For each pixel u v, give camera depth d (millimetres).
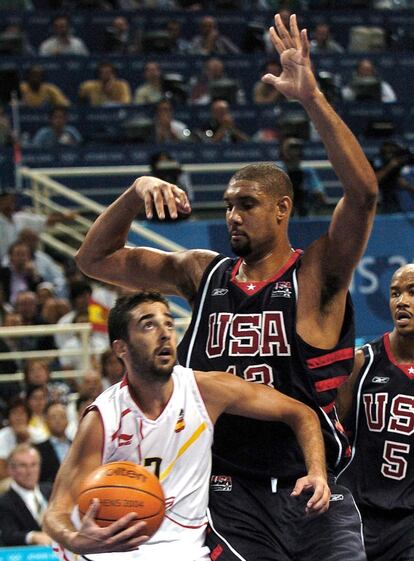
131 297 4906
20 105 17438
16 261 13758
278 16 4977
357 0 21312
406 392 6117
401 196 16422
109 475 4477
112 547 4344
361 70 19000
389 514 6047
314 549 5004
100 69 18281
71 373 12000
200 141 17266
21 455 9438
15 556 7922
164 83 18422
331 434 5176
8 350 12633
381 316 15391
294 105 18203
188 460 4941
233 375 5023
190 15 20297
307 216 15562
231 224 5152
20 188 16125
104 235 5473
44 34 19719
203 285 5289
